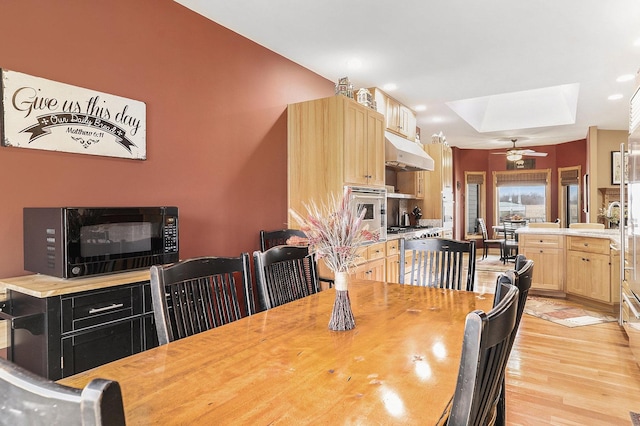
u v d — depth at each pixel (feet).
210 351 3.94
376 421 2.61
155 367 3.55
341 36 11.08
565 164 29.58
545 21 10.14
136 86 8.43
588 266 14.97
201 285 5.18
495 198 32.91
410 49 11.92
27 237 6.59
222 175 10.46
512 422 6.92
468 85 15.39
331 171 11.80
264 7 9.46
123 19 8.18
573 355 9.98
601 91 16.35
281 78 12.42
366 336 4.37
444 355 3.80
